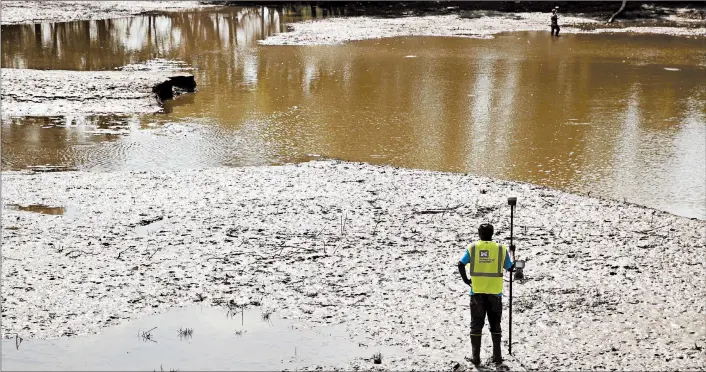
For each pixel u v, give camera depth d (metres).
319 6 62.06
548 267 10.17
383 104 24.06
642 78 29.30
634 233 11.66
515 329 8.28
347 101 24.56
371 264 10.31
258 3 65.25
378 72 30.61
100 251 10.73
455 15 55.47
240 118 21.95
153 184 14.45
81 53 35.34
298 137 19.53
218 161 16.97
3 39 39.88
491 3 61.34
